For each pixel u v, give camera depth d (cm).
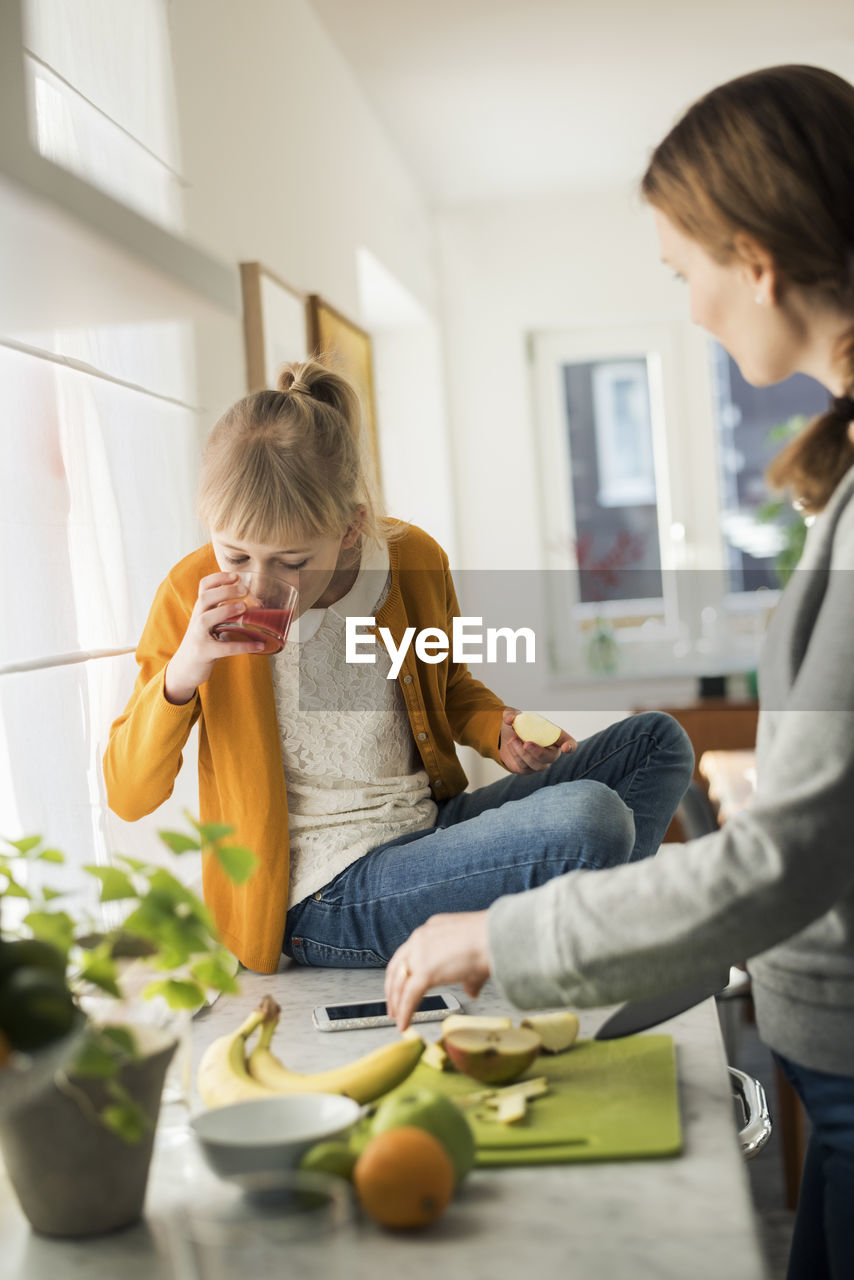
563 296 516
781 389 522
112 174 189
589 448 531
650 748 167
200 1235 70
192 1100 108
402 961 97
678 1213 80
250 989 150
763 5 354
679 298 512
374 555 163
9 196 77
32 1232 83
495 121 427
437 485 511
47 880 149
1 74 77
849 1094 92
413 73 384
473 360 521
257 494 138
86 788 162
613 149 462
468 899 147
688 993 115
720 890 80
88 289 100
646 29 365
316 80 335
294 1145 80
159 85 209
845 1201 94
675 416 524
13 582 151
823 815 80
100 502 178
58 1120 78
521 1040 104
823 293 96
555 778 169
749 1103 117
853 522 86
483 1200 83
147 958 88
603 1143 90
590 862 142
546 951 85
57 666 158
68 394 171
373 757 162
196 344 225
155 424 203
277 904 154
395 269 434
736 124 95
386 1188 77
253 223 269
